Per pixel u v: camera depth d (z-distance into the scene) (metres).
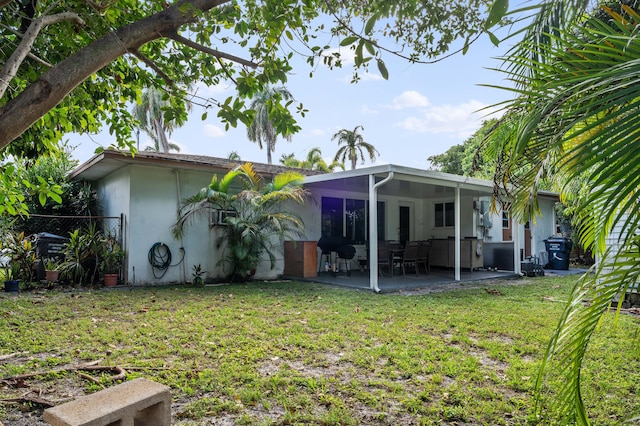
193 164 9.08
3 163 3.89
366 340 4.61
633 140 1.03
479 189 10.34
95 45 2.13
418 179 8.64
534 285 9.34
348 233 12.42
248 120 3.04
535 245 14.27
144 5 3.66
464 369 3.69
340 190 12.20
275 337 4.71
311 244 10.59
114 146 4.35
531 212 2.13
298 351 4.19
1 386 3.18
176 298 7.29
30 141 4.12
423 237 14.31
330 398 3.06
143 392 2.27
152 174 9.28
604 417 2.75
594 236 2.26
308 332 4.96
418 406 2.94
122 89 4.09
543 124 1.45
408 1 2.16
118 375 3.41
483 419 2.76
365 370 3.69
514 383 3.32
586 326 1.61
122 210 9.34
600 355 4.03
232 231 9.56
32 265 8.50
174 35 2.56
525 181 2.02
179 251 9.52
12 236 8.48
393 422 2.73
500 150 2.01
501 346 4.39
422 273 11.59
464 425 2.70
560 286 9.16
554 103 1.27
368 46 2.30
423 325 5.33
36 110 1.90
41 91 1.91
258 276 10.45
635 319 5.48
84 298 7.18
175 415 2.78
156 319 5.56
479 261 12.27
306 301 7.08
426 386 3.31
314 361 3.90
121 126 4.38
